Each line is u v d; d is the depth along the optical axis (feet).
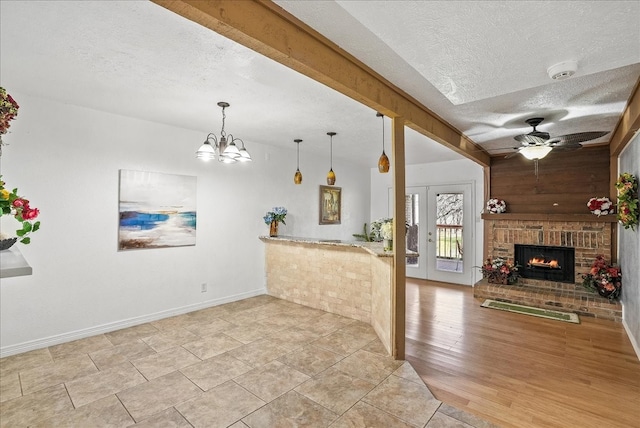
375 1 4.69
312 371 9.17
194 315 14.02
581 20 5.10
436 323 13.33
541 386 8.46
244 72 8.42
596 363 9.77
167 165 13.64
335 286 14.28
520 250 18.10
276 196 18.21
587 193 16.38
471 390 8.27
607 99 9.64
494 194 19.03
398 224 9.89
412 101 9.69
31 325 10.48
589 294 15.21
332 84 6.95
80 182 11.39
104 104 11.07
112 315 12.19
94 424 6.89
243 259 16.55
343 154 20.29
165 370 9.21
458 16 5.04
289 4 5.34
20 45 7.09
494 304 15.99
